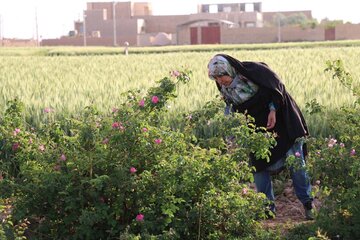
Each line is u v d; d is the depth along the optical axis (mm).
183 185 8422
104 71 32844
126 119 8625
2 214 9055
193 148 9016
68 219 8602
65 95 19875
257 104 10031
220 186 8672
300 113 10422
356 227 8758
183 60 41781
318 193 11031
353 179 8719
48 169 8930
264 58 40094
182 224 8531
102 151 8641
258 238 8648
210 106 9469
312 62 34812
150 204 8602
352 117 9352
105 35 166875
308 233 9211
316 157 8969
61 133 9273
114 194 8594
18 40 170250
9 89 22766
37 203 8734
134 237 7742
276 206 11469
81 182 8492
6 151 11828
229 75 9898
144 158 8734
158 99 8750
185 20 168125
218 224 8773
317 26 137125
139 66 36562
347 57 38469
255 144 8750
